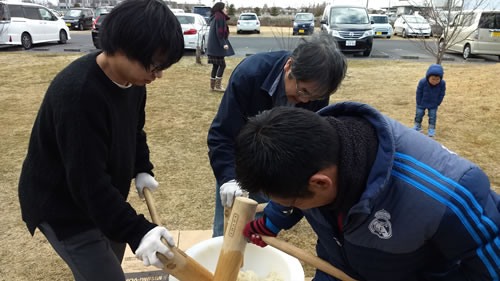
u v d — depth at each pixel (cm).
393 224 110
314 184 100
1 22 1251
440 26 836
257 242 163
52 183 148
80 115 134
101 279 164
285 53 201
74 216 155
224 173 205
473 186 105
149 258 143
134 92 162
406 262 120
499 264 101
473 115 634
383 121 110
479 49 1220
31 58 1105
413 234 109
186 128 561
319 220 131
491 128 575
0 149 476
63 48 1364
